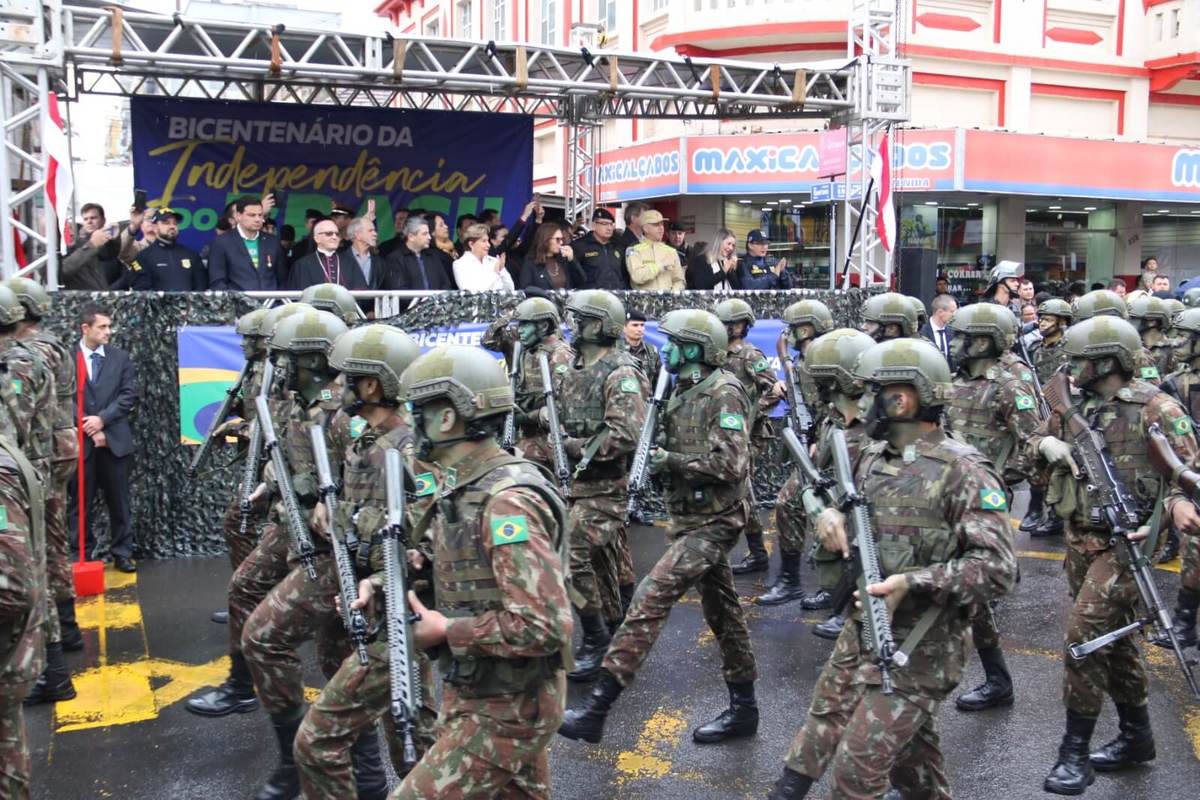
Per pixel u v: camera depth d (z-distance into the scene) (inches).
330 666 188.5
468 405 128.2
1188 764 210.4
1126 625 196.1
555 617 123.1
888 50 489.7
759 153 690.8
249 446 235.1
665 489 216.5
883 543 151.1
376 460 166.9
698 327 213.2
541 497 128.9
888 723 145.2
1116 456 207.9
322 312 196.7
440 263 456.8
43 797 194.7
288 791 188.5
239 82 512.4
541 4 1011.3
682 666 264.4
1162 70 842.2
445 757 127.9
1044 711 236.4
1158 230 871.1
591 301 254.8
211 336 359.9
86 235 437.4
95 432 331.0
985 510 144.8
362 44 410.9
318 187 550.6
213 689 239.1
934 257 520.7
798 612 309.7
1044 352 420.2
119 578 337.4
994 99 804.6
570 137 660.7
